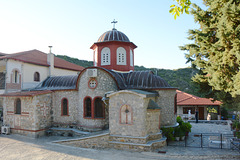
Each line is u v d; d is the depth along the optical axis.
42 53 29.59
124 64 20.95
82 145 15.95
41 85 23.02
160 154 13.46
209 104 29.97
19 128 19.61
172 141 17.31
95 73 17.66
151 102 15.60
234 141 16.34
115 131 15.42
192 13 15.76
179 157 12.94
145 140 14.34
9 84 21.59
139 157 12.88
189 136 19.23
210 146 15.42
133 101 14.90
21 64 22.94
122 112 15.30
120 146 14.91
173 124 18.67
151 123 15.50
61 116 20.45
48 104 20.36
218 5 13.78
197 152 13.95
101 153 13.71
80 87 19.14
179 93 35.88
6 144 16.14
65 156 12.92
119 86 17.78
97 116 17.95
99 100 17.94
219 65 13.42
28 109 19.05
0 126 20.72
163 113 18.22
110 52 20.67
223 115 31.41
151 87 18.09
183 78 61.44
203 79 16.42
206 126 24.92
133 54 23.00
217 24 13.71
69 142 16.23
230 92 13.66
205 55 15.64
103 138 15.48
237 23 12.62
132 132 14.84
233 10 11.74
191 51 15.91
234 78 12.84
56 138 18.56
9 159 12.36
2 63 23.31
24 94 18.89
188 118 29.83
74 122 19.78
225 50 12.91
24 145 15.80
